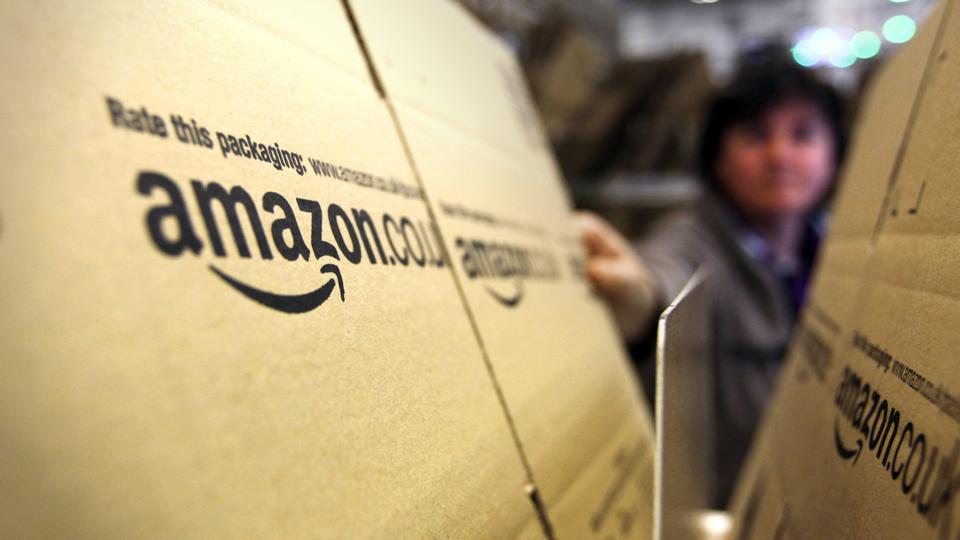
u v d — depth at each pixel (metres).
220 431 0.30
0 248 0.25
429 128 0.67
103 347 0.27
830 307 0.73
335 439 0.36
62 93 0.29
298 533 0.32
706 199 1.96
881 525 0.39
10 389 0.24
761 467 0.86
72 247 0.27
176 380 0.29
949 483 0.32
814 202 1.96
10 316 0.25
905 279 0.48
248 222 0.36
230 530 0.29
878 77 0.94
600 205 2.96
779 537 0.62
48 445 0.25
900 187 0.56
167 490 0.27
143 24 0.35
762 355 1.74
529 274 0.78
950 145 0.46
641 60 2.68
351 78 0.55
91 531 0.25
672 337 0.42
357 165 0.49
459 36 0.97
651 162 2.85
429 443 0.44
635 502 0.79
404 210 0.53
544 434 0.61
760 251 1.91
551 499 0.57
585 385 0.79
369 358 0.41
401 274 0.49
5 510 0.23
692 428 0.67
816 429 0.62
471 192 0.70
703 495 0.85
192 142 0.35
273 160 0.40
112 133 0.31
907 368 0.41
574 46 2.29
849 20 3.05
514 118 1.06
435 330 0.50
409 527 0.39
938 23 0.59
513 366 0.61
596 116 2.65
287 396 0.34
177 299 0.30
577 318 0.89
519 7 2.38
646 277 1.34
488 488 0.48
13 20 0.28
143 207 0.30
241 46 0.42
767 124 1.83
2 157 0.26
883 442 0.42
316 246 0.41
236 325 0.33
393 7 0.74
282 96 0.44
